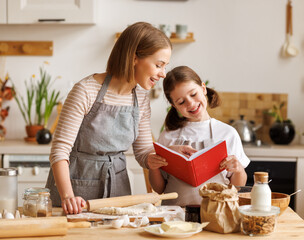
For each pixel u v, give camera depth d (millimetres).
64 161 1741
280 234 1409
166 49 1777
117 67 1796
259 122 3865
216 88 3842
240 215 1438
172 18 3805
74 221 1548
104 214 1599
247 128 3529
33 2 3531
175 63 3818
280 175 3316
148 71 1774
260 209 1405
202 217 1463
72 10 3520
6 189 1668
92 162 1931
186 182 1831
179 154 1720
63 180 1692
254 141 3582
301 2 3799
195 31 3812
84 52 3832
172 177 1945
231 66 3834
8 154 3324
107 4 3793
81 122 1850
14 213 1636
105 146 1916
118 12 3797
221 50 3824
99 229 1469
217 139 2057
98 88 1868
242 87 3848
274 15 3812
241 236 1395
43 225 1374
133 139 1987
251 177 3316
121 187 1997
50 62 3842
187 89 1946
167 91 2004
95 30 3816
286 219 1585
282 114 3852
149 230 1417
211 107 2227
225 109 3857
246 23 3814
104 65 3838
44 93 3729
